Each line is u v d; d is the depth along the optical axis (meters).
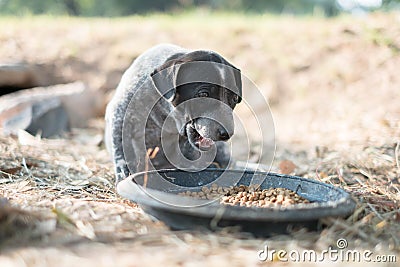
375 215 4.98
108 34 13.96
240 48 13.46
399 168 6.72
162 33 14.02
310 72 12.55
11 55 12.64
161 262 3.79
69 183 6.20
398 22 13.02
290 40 13.57
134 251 3.97
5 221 4.26
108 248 4.00
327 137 9.17
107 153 8.11
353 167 7.07
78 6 32.38
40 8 31.75
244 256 3.96
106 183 6.24
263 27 14.36
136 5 31.75
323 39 13.30
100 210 4.89
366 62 12.17
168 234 4.28
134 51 13.16
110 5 32.03
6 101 9.30
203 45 13.50
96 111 11.20
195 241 4.15
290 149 8.71
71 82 12.30
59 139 8.99
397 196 5.73
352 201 4.54
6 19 16.16
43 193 5.62
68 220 4.40
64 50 13.15
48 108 9.35
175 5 31.58
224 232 4.26
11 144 7.78
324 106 11.34
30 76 11.23
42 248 3.95
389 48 12.30
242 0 32.94
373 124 9.34
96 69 12.79
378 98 10.84
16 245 4.00
